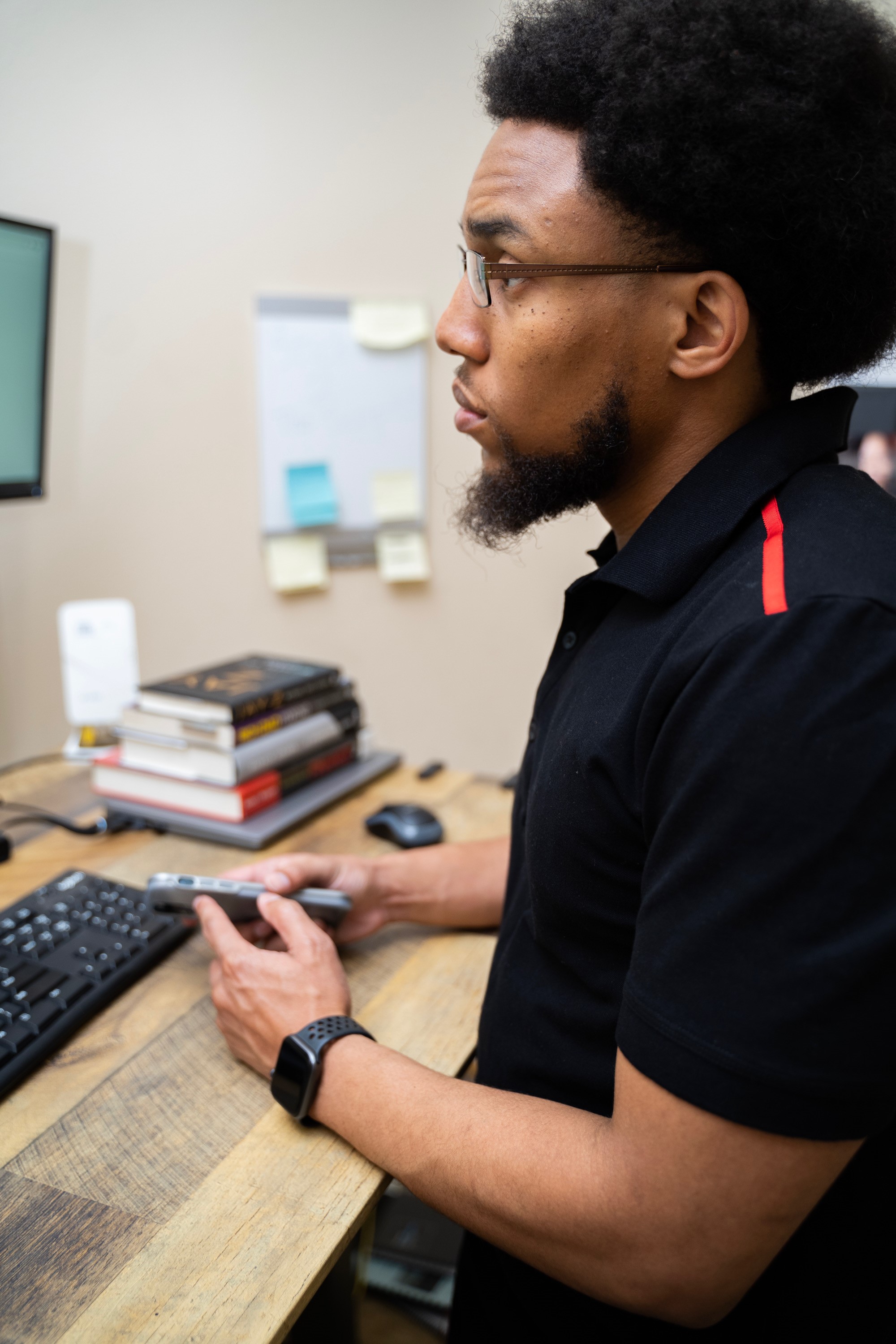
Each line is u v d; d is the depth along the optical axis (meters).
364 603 2.04
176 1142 0.62
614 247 0.55
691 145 0.51
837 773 0.43
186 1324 0.49
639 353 0.57
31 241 1.24
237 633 1.98
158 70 1.70
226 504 1.92
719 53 0.51
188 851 1.04
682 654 0.51
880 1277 0.61
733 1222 0.45
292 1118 0.65
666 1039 0.46
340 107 1.80
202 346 1.84
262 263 1.84
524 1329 0.68
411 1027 0.75
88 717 1.38
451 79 1.81
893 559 0.49
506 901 0.77
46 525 1.78
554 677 0.70
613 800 0.56
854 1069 0.43
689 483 0.58
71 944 0.81
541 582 2.05
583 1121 0.54
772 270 0.54
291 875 0.84
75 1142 0.62
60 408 1.75
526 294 0.58
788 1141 0.44
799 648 0.46
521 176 0.57
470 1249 0.75
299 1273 0.52
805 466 0.57
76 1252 0.53
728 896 0.45
